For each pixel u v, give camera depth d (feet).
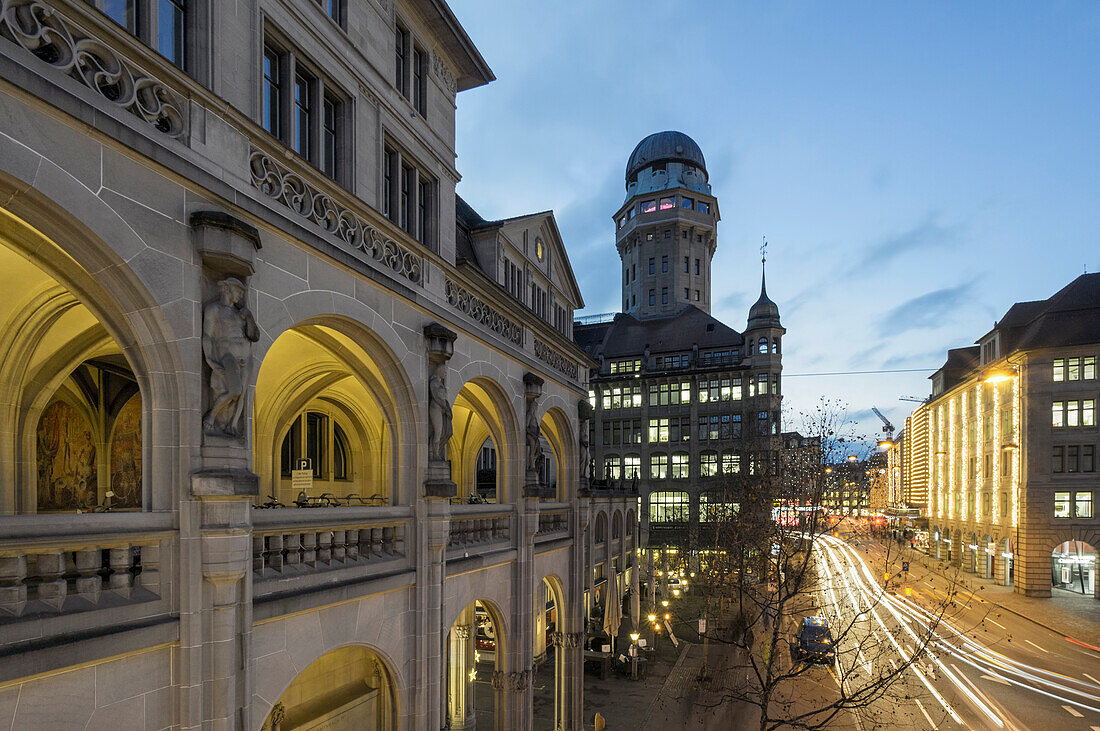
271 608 27.81
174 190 24.40
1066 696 79.36
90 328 34.94
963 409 197.47
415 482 40.68
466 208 72.90
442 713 42.78
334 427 68.08
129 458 47.06
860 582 155.74
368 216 36.81
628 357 216.13
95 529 21.33
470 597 48.29
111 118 21.58
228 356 25.48
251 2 29.99
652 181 252.83
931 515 230.89
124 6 24.29
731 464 177.37
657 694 82.89
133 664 22.21
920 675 88.33
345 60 36.96
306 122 35.04
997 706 75.41
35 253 22.25
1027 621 123.13
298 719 45.24
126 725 21.89
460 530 49.03
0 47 18.37
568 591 71.26
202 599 24.26
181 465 24.09
